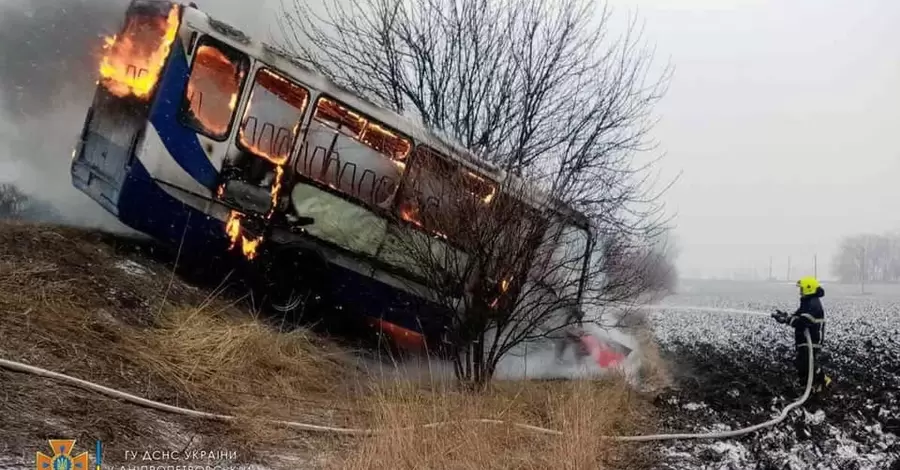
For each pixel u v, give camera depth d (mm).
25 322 6770
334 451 6473
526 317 9195
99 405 6035
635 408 9727
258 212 10258
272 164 10297
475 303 8961
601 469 6887
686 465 7562
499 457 6789
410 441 6273
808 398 10891
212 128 9945
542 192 9359
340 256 10680
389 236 10508
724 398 10828
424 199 9562
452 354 9625
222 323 8742
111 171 10125
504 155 11484
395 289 10766
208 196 9992
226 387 7453
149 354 7348
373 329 10977
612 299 10633
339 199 10617
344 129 10609
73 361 6551
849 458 7969
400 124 10648
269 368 8289
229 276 10336
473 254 8859
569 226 9656
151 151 9656
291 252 10508
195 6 10000
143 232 9945
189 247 10078
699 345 18234
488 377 9078
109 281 8500
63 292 7676
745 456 7992
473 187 9039
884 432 9234
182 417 6438
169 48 9766
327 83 10516
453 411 7328
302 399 7871
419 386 8766
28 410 5559
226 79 10008
